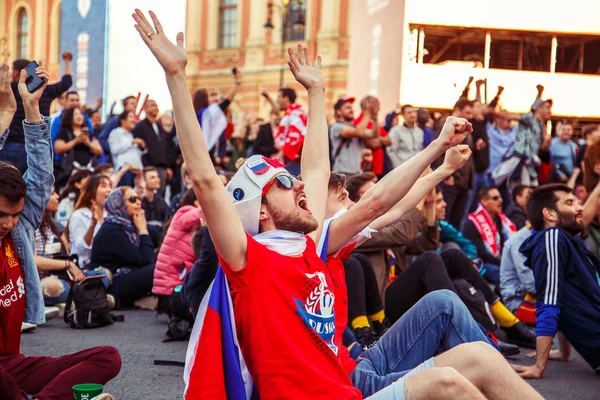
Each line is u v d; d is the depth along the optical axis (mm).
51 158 3537
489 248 7547
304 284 2699
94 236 7184
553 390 4746
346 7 31734
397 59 12375
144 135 10820
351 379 3123
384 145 10164
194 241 5484
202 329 2631
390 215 3502
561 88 16328
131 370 4844
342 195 4172
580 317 4984
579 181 12547
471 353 2938
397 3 12453
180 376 4742
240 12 34719
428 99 13266
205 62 35625
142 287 7062
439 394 2689
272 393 2611
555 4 15469
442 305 3346
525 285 6285
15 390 3180
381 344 3412
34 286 3475
